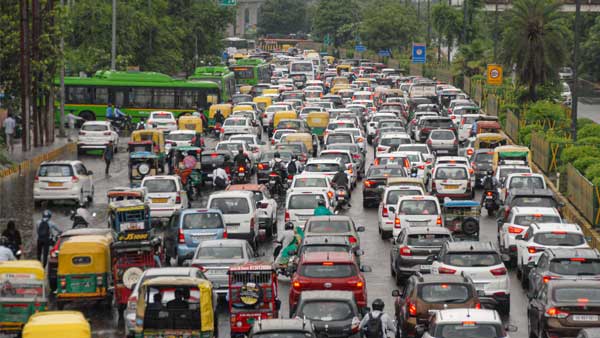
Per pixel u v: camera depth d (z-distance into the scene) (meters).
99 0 104.44
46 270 34.97
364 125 90.75
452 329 20.27
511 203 39.62
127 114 87.00
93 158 66.62
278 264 34.22
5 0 69.88
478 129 71.69
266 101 98.81
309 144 66.25
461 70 129.50
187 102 87.38
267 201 42.78
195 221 35.47
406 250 32.44
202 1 133.62
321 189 43.34
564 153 55.75
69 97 86.69
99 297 29.09
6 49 68.62
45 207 47.69
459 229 39.16
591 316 24.00
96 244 29.19
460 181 48.81
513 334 26.98
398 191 42.12
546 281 26.06
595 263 27.86
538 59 83.56
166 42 112.88
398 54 179.38
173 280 23.59
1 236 35.44
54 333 20.22
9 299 25.72
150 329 23.31
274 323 20.38
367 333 22.48
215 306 25.83
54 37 70.62
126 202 33.88
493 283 28.33
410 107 98.62
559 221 36.31
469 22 143.88
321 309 22.88
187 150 55.03
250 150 62.41
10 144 65.06
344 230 34.28
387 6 188.00
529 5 83.88
